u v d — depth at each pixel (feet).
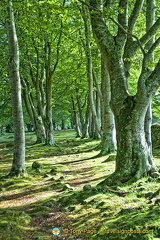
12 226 14.75
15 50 33.17
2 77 64.49
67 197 20.97
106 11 22.39
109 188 20.33
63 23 53.52
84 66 66.33
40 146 75.05
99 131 48.57
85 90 90.33
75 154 57.41
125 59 25.04
